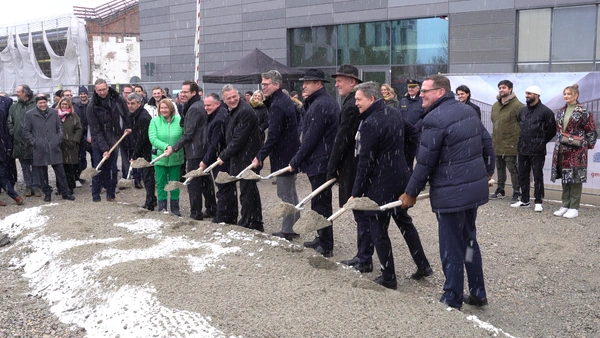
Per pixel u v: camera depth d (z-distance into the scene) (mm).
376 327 3750
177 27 21469
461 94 8242
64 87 22266
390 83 16797
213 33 20484
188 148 7465
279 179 6555
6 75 30672
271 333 3635
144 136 8062
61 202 8141
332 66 17891
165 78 22203
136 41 31344
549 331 4336
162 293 4266
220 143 6949
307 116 5910
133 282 4523
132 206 7781
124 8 30812
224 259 5125
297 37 18578
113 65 30562
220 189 6941
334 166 5414
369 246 5453
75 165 10758
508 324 4445
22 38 30844
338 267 5031
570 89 7344
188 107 7566
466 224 4586
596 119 8188
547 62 14141
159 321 3848
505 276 5508
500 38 14586
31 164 9805
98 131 8625
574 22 13648
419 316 3939
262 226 6883
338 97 17922
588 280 5387
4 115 9414
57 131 9203
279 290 4352
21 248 6230
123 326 3924
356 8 16969
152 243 5801
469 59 15125
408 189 4398
